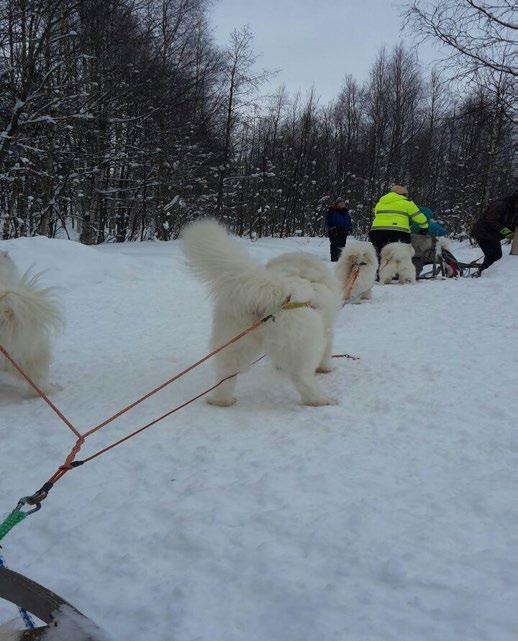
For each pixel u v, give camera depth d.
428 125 47.44
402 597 2.34
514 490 3.19
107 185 26.78
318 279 5.38
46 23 17.34
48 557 2.75
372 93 47.53
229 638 2.17
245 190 39.81
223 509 3.08
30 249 12.08
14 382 5.48
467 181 40.66
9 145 17.05
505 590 2.34
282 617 2.27
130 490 3.36
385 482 3.35
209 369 5.96
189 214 29.81
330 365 5.77
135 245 21.66
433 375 5.53
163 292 10.98
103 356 6.48
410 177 47.62
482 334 7.25
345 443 3.95
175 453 3.84
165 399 5.02
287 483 3.35
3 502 3.25
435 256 13.18
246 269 4.52
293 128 42.97
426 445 3.89
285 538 2.80
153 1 24.36
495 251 13.40
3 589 1.59
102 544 2.83
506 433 4.03
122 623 2.30
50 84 18.31
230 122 29.88
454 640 2.08
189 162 27.89
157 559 2.70
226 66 27.69
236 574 2.55
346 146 48.19
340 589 2.40
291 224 43.69
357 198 46.28
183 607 2.34
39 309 4.82
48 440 4.10
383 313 9.02
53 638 1.38
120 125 23.70
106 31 20.17
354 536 2.78
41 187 22.39
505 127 23.77
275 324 4.56
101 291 10.88
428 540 2.73
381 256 12.49
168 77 24.06
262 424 4.36
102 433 4.23
